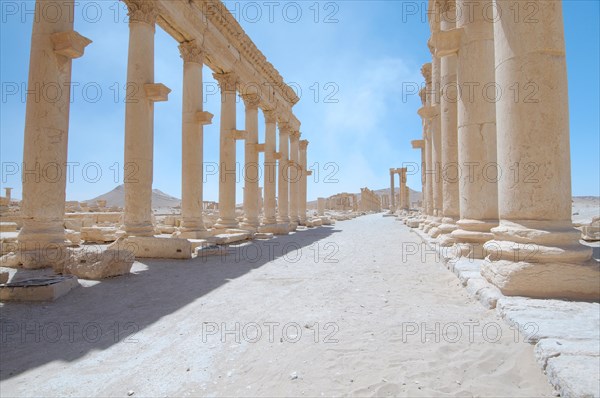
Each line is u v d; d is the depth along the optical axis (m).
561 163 5.36
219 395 3.14
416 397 3.00
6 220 19.95
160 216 34.06
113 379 3.47
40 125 8.81
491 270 5.67
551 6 5.41
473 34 8.59
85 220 20.45
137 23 11.71
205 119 14.80
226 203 18.33
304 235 20.97
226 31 17.55
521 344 3.76
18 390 3.27
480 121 8.53
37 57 8.89
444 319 4.84
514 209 5.59
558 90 5.37
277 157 24.89
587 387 2.61
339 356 3.83
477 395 3.00
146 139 11.55
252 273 8.69
